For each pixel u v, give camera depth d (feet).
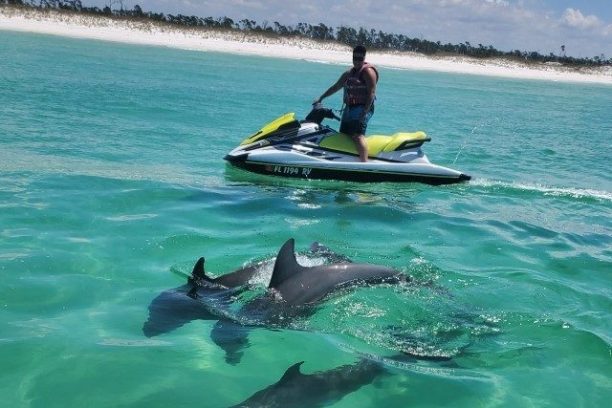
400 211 26.78
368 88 31.78
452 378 13.44
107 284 17.12
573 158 48.16
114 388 12.23
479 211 27.76
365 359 13.94
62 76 71.92
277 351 14.02
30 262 18.02
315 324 15.33
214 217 24.02
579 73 262.88
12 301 15.64
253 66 128.67
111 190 26.07
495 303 17.48
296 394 12.26
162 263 18.98
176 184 28.27
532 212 28.25
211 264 19.22
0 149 31.78
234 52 182.50
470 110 84.07
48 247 19.26
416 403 12.44
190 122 48.70
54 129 39.34
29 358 13.06
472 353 14.62
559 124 76.79
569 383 13.53
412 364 13.93
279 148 32.17
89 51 121.08
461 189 31.89
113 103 54.80
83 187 26.07
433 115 72.23
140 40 183.93
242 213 24.85
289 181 31.12
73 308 15.53
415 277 18.74
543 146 53.98
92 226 21.59
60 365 12.89
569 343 15.33
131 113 50.37
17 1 196.85
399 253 21.30
